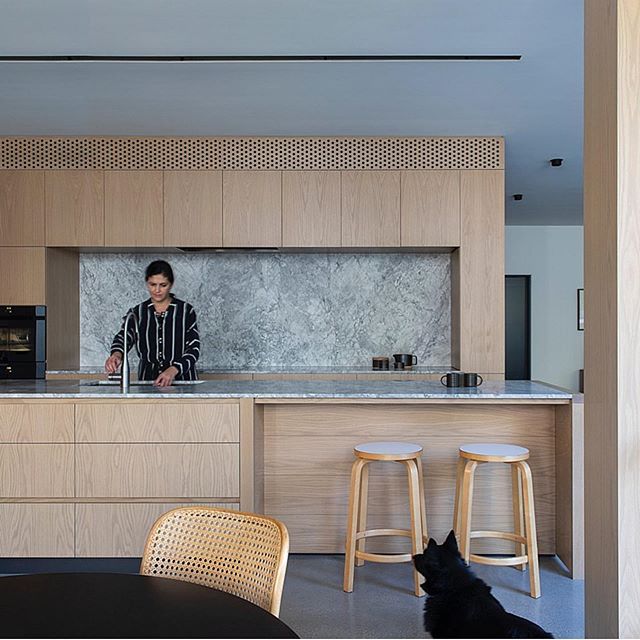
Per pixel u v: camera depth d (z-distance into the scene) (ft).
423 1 10.08
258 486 12.69
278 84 13.73
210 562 6.03
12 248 18.17
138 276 20.45
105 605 4.76
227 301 20.72
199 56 12.13
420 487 11.99
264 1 10.04
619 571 6.68
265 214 18.24
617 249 6.70
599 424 7.16
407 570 12.59
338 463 13.32
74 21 10.70
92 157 18.16
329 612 10.63
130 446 12.24
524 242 33.55
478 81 13.60
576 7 10.28
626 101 6.67
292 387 13.29
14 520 12.34
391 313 20.63
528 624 7.23
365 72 13.03
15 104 15.11
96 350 20.48
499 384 14.26
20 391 12.59
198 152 18.22
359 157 18.26
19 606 4.75
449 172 18.20
